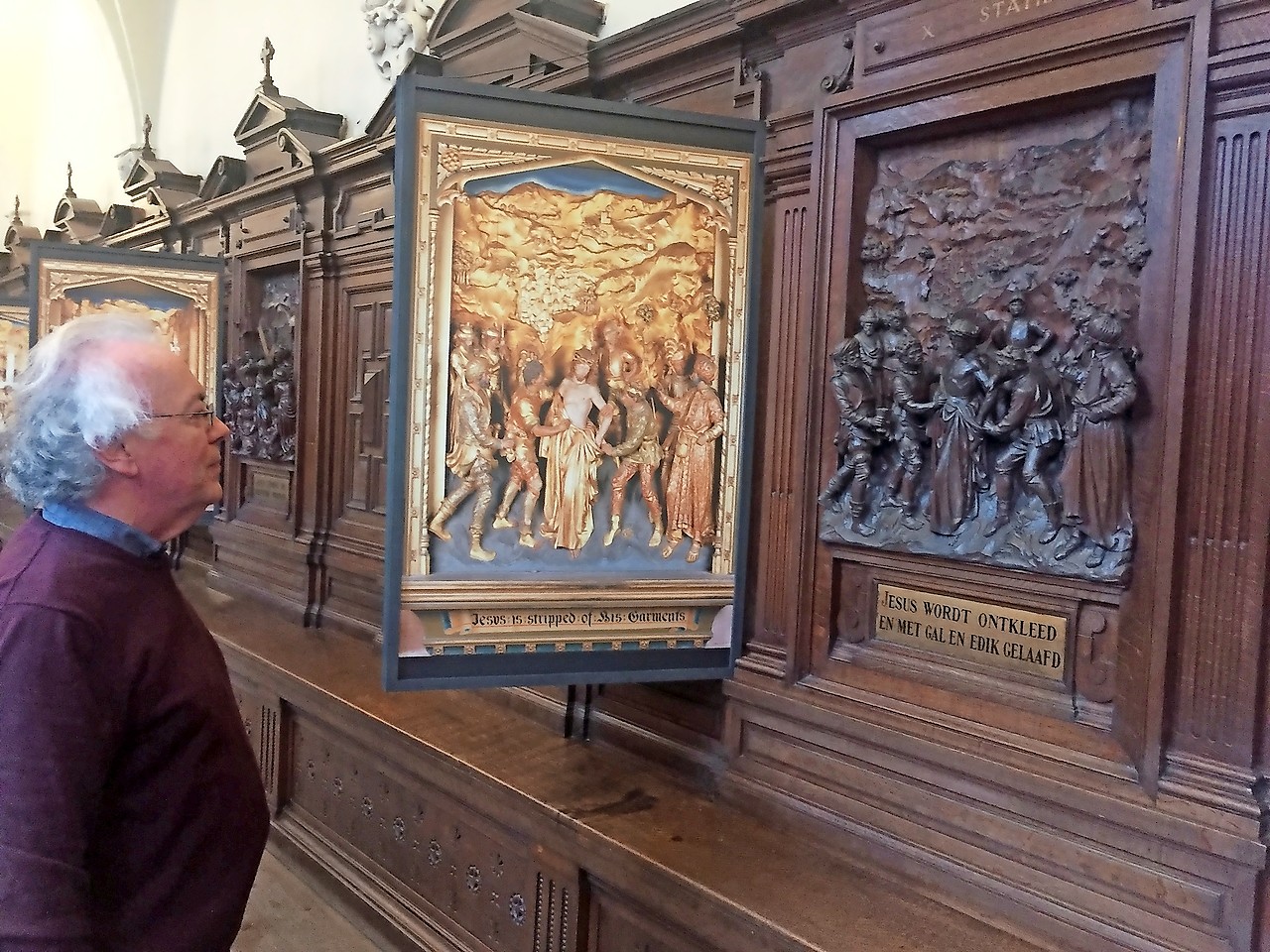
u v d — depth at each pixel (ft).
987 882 6.22
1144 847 5.62
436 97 7.09
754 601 8.11
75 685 4.07
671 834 7.25
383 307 13.26
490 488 7.47
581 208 7.53
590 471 7.71
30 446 4.39
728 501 7.91
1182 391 5.41
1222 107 5.34
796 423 7.68
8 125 32.04
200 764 4.64
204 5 20.99
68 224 25.14
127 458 4.46
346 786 10.66
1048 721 6.16
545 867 7.79
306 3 17.20
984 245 6.66
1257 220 5.23
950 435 6.64
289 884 10.95
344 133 15.72
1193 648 5.50
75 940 3.85
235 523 16.65
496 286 7.38
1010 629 6.44
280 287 15.98
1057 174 6.27
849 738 7.13
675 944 6.85
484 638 7.41
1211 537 5.43
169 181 20.24
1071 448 6.00
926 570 6.86
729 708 8.02
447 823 9.05
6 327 26.40
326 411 14.32
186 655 4.67
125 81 24.49
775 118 7.79
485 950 8.48
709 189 7.75
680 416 7.84
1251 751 5.30
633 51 9.12
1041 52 6.02
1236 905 5.25
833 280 7.32
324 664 11.76
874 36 7.02
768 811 7.54
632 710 9.03
